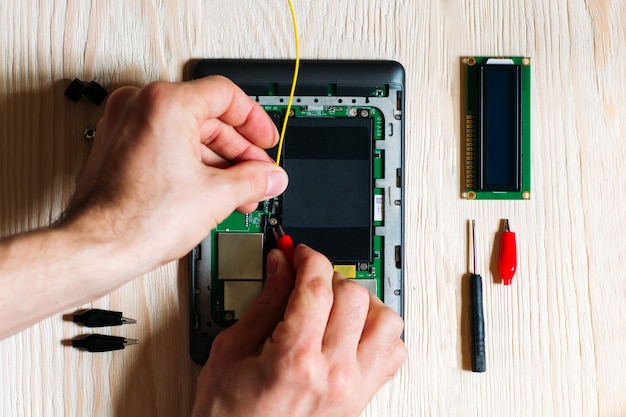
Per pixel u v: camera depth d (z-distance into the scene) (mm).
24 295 673
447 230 1062
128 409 1027
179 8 1061
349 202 1028
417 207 1061
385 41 1071
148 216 718
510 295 1064
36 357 1024
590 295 1065
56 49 1049
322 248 1025
